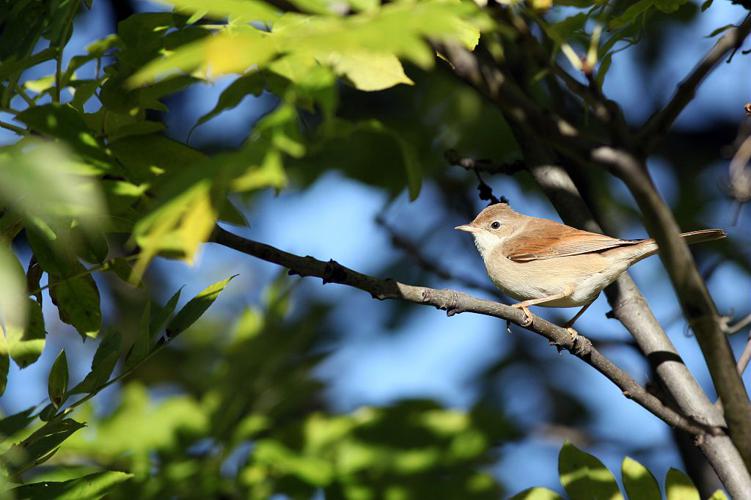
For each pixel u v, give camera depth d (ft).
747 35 21.65
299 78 18.37
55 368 22.40
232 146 52.37
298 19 20.47
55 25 22.34
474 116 49.44
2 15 24.56
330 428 36.14
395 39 13.96
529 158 35.42
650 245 38.34
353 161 48.49
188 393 45.16
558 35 25.35
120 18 49.19
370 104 50.44
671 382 31.60
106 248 21.97
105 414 39.27
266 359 38.81
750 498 27.86
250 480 34.42
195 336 49.39
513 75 33.71
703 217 50.39
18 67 21.54
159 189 21.15
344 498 33.99
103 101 21.74
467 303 27.78
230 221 22.45
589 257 39.17
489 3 24.23
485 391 52.54
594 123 35.27
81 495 21.91
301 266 24.89
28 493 21.86
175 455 35.65
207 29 21.86
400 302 51.03
